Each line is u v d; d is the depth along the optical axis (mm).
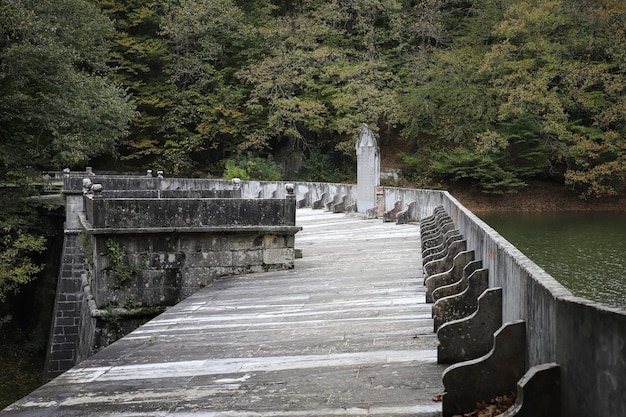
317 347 6203
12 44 21375
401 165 40594
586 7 33844
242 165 38281
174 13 40812
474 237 7332
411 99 37219
